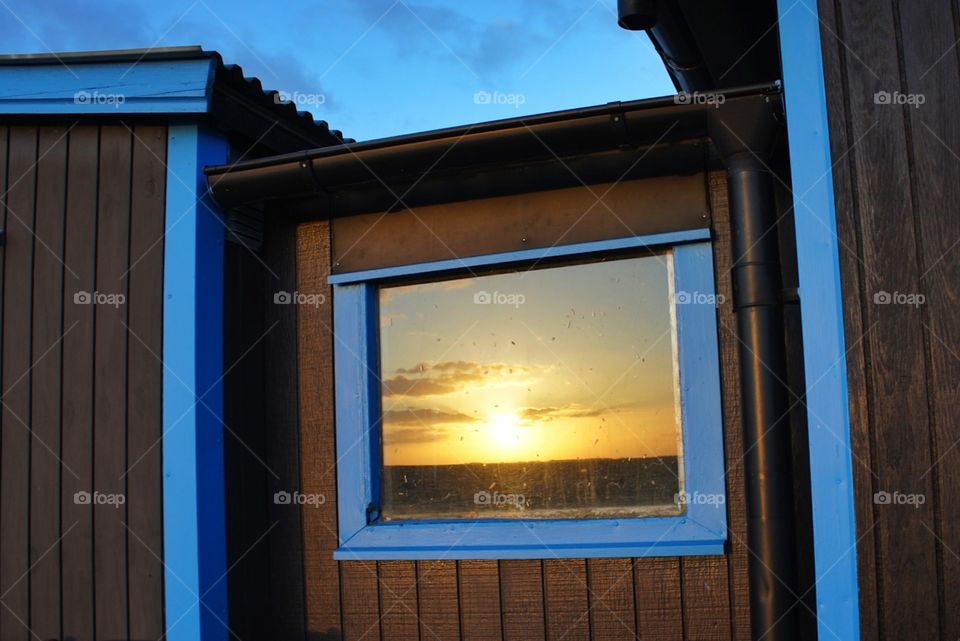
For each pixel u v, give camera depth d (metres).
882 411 2.71
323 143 4.66
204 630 3.43
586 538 3.39
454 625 3.55
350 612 3.71
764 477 3.00
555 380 3.56
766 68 4.30
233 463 3.68
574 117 3.23
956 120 2.73
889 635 2.65
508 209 3.64
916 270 2.72
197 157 3.67
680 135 3.26
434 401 3.72
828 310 2.79
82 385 3.66
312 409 3.85
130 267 3.67
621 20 3.40
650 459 3.41
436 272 3.73
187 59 3.63
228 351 3.72
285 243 3.99
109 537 3.56
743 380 3.08
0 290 3.79
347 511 3.73
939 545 2.63
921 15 2.80
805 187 2.84
